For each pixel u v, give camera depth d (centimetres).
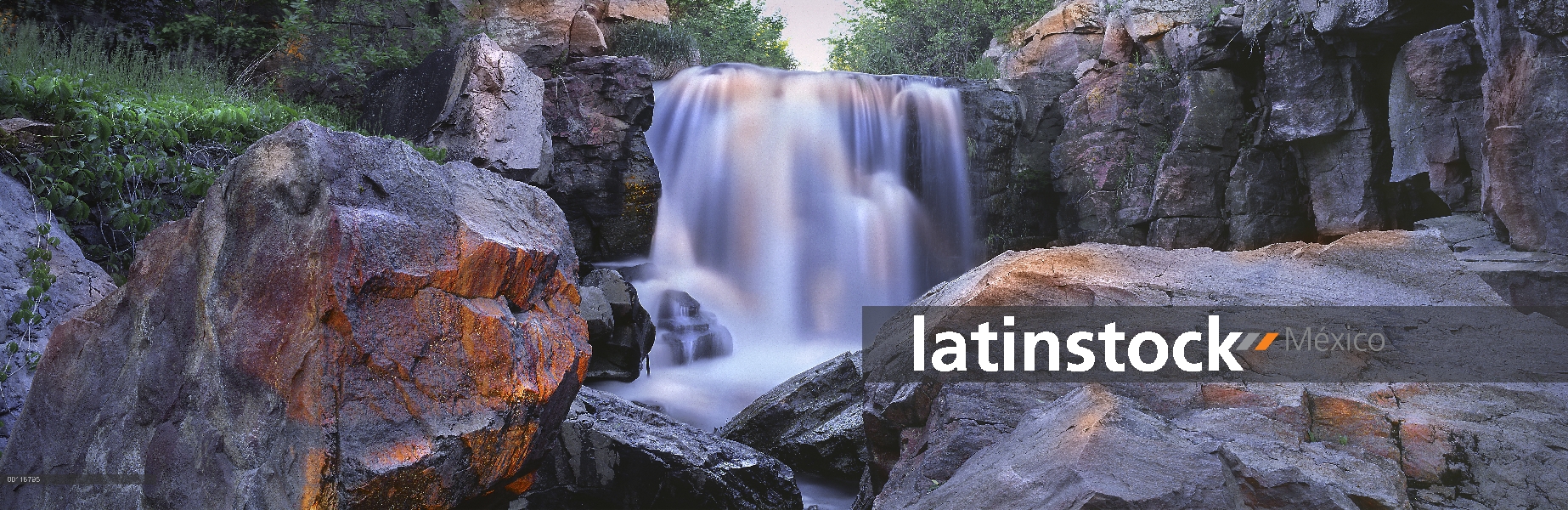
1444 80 1383
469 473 320
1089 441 306
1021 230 1950
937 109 1870
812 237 1748
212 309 321
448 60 1330
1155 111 1838
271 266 308
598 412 638
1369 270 549
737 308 1630
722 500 571
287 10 1450
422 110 1352
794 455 663
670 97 1700
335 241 294
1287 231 1747
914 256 1834
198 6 1430
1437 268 536
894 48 2862
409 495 304
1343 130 1608
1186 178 1753
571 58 1650
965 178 1884
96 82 974
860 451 632
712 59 2427
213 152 913
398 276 304
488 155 1259
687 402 1117
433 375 312
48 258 656
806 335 1667
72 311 398
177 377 332
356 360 296
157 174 823
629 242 1519
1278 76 1669
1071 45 2117
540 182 1390
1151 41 1886
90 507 346
